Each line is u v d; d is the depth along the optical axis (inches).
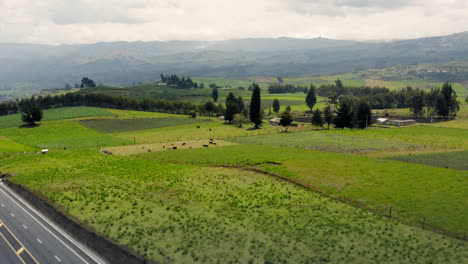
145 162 4244.6
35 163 4247.0
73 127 7721.5
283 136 6279.5
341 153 4461.1
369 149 4788.4
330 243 1985.7
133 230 2209.6
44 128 7603.4
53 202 2770.7
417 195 2716.5
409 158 4094.5
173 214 2477.9
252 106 7760.8
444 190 2805.1
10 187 3339.1
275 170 3590.1
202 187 3122.5
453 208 2432.3
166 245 1991.9
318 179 3235.7
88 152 4997.5
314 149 4835.1
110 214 2495.1
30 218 2514.8
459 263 1758.1
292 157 4220.0
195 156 4500.5
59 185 3257.9
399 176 3243.1
